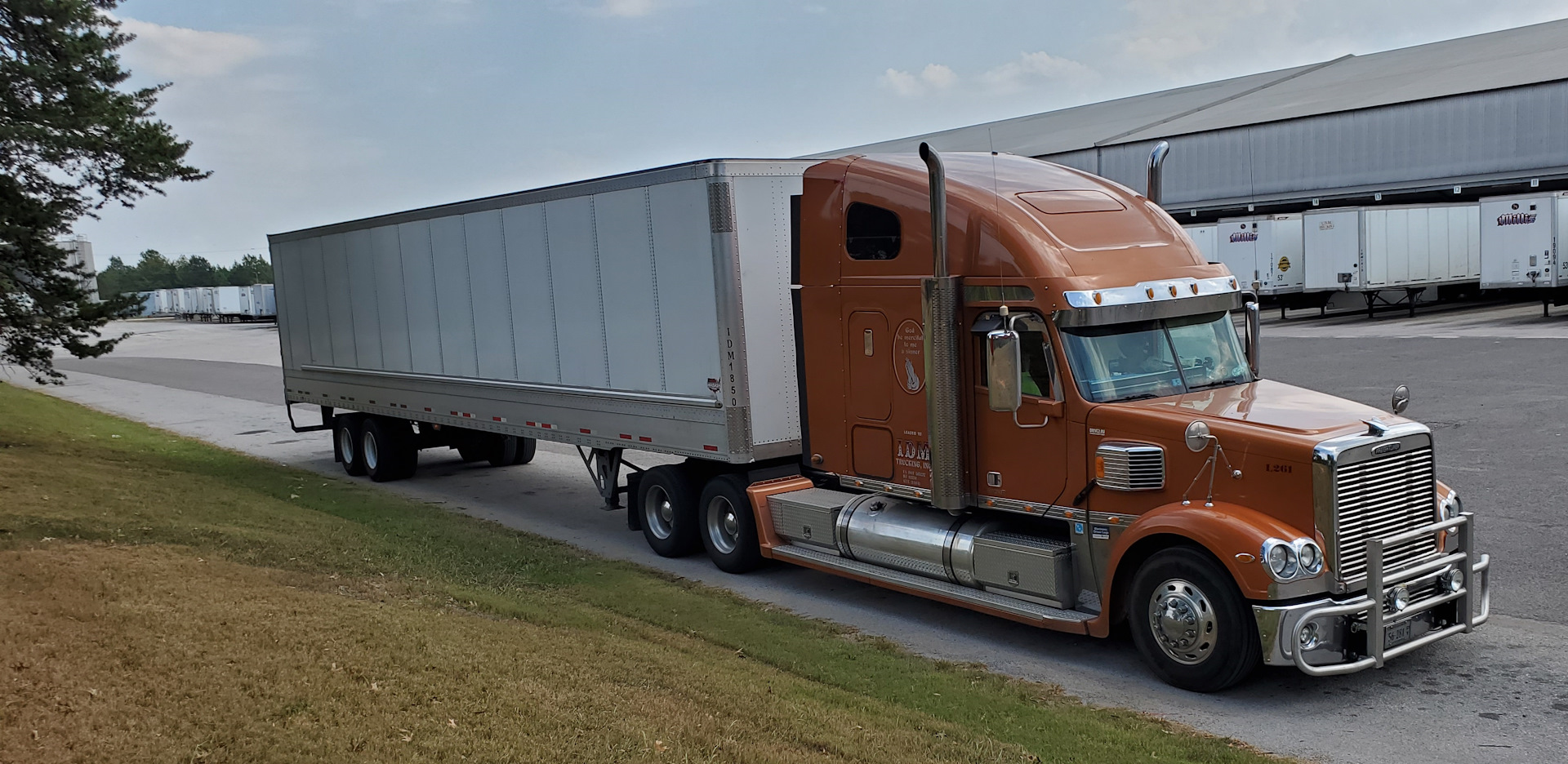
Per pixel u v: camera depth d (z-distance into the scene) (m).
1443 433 14.50
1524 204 28.45
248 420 25.27
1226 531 6.68
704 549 11.68
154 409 28.09
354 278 16.36
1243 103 51.03
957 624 8.84
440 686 6.12
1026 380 7.89
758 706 6.26
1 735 5.10
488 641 7.20
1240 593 6.72
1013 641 8.38
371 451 16.72
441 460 18.66
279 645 6.64
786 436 10.30
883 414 9.01
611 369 11.52
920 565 8.72
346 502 13.99
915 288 8.57
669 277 10.53
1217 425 7.02
